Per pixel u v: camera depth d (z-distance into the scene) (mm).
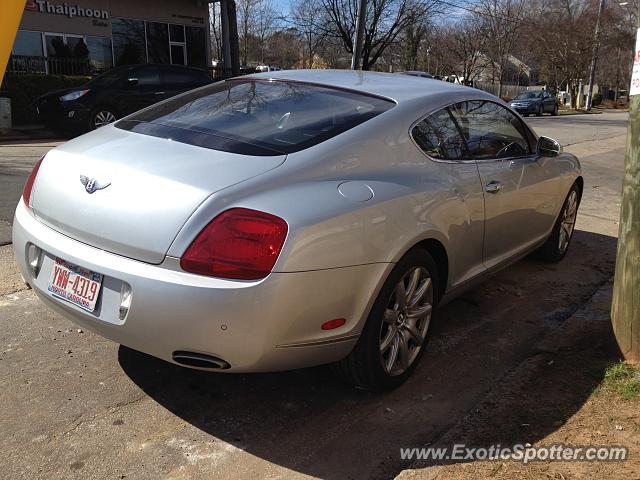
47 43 20156
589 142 16328
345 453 2693
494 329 4047
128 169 2641
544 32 49094
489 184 3730
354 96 3396
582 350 3500
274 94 3453
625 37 50281
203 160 2680
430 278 3248
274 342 2490
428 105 3465
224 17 22891
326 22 32312
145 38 23062
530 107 32656
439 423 2936
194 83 14641
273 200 2508
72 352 3482
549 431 2736
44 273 2881
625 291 3246
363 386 3064
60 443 2678
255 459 2635
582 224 6926
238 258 2393
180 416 2926
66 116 12734
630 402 2896
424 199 3104
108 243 2574
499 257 4129
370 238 2734
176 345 2465
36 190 3020
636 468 2434
